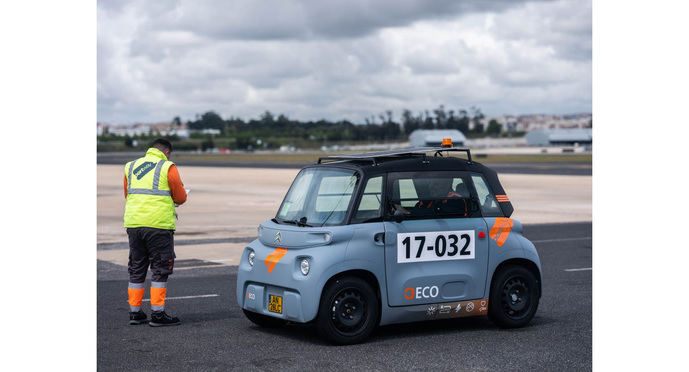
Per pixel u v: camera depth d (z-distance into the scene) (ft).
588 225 65.67
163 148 26.61
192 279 35.78
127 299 30.37
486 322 26.84
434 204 25.03
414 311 24.36
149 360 21.03
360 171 24.40
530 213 79.87
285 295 23.58
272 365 20.57
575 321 26.84
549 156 385.50
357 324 23.32
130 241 25.86
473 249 25.27
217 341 23.48
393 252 24.00
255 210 81.66
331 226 23.70
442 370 20.13
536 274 26.55
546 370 20.16
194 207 85.51
